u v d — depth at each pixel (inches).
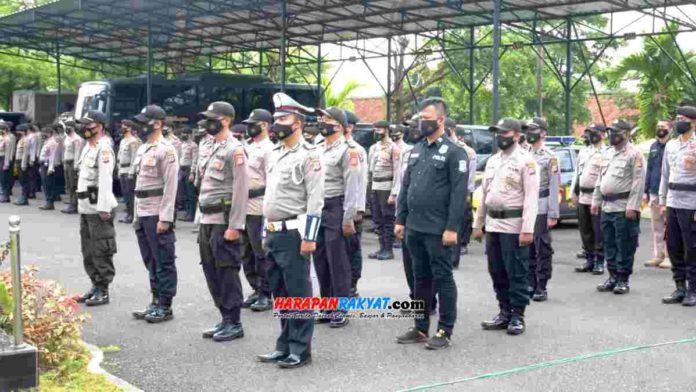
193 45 991.6
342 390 201.0
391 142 433.1
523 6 669.9
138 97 818.8
